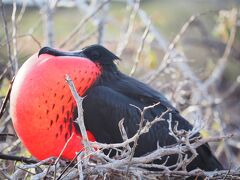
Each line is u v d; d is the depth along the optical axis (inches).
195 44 636.1
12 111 306.2
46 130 304.8
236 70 631.2
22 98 301.9
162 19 629.3
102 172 293.7
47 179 307.0
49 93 301.9
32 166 302.8
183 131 310.5
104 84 349.1
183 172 308.5
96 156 292.0
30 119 302.4
